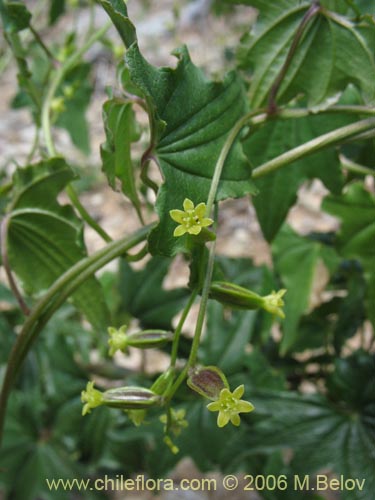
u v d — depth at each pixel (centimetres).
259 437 14
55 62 13
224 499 19
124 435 16
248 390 14
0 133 46
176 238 8
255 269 17
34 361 18
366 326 25
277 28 10
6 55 18
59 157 10
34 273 11
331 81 10
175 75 8
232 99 9
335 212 13
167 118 8
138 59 8
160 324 16
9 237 11
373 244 13
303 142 12
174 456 15
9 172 39
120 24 8
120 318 18
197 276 8
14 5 11
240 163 9
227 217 35
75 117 18
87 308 11
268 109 10
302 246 16
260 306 8
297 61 10
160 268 16
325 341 17
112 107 9
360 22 9
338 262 16
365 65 10
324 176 12
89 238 35
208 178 9
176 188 8
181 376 8
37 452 17
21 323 19
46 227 11
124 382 17
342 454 13
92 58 41
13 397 17
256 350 15
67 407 17
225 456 14
